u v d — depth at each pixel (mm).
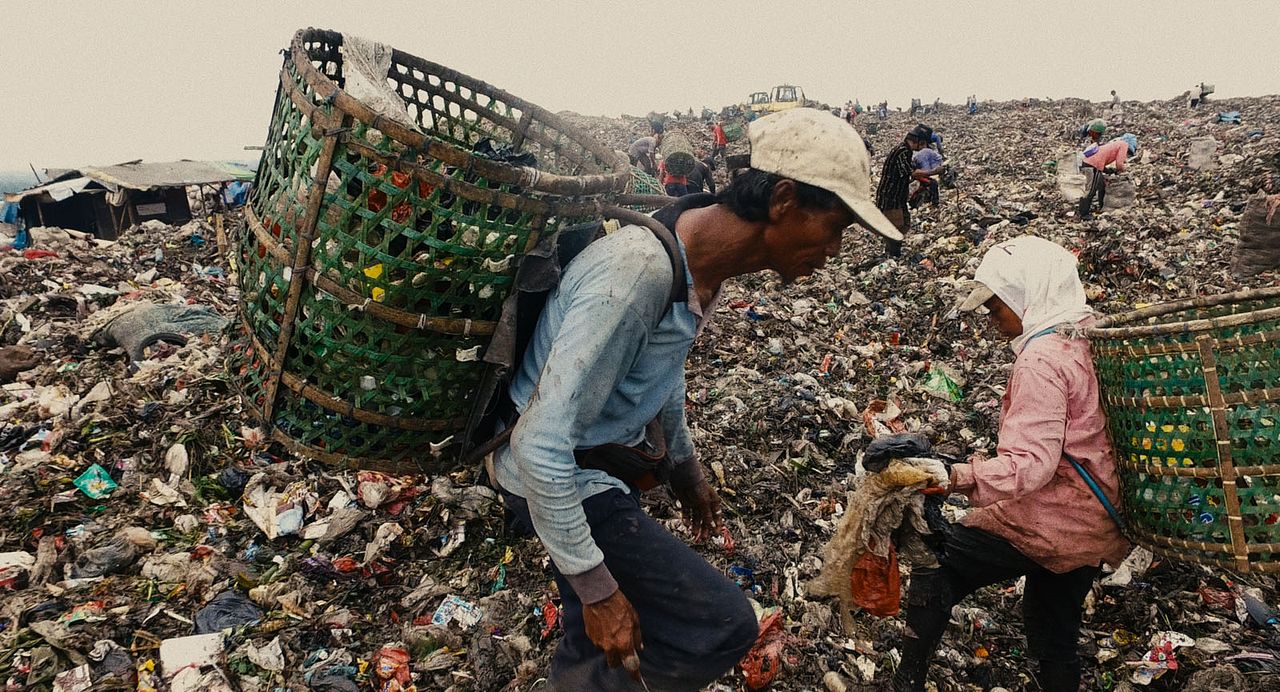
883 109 44969
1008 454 2219
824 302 8242
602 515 1850
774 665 2863
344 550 3410
